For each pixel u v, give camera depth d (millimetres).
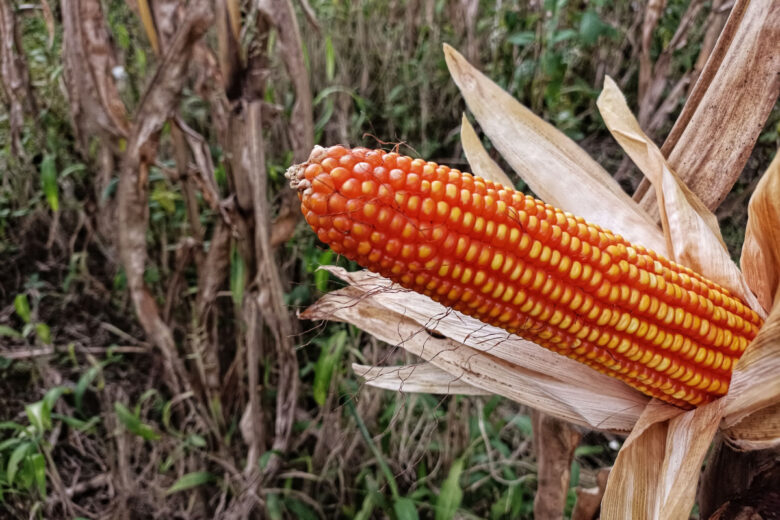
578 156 346
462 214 228
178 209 643
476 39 653
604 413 326
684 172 333
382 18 738
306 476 513
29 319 567
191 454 536
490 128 350
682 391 293
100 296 669
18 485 522
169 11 446
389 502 484
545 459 395
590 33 584
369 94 728
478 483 521
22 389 616
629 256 262
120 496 514
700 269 306
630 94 699
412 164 226
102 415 568
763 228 266
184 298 601
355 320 345
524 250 238
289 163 569
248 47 442
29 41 778
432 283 238
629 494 310
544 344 276
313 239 577
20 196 692
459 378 340
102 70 473
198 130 711
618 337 268
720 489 323
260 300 481
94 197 645
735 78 316
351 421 527
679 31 554
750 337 293
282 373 508
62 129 682
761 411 285
